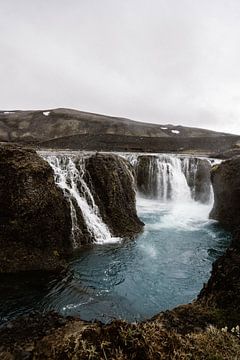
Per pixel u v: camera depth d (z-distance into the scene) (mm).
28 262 12648
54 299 10219
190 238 18141
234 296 6816
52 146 69750
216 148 71625
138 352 3766
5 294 10453
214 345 4125
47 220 14227
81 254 14633
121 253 15062
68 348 4191
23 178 13953
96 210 17953
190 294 11070
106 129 98500
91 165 19453
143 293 11062
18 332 6832
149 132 103625
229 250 8469
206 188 30266
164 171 31531
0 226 13352
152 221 22016
